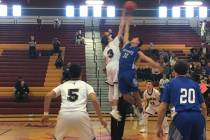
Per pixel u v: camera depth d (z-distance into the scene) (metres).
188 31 33.66
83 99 6.82
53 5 35.25
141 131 13.53
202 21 33.88
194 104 6.39
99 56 27.70
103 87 23.92
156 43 31.08
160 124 6.55
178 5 35.31
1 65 25.88
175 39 31.86
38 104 22.19
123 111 8.54
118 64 8.48
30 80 24.16
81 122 6.63
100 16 35.31
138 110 8.88
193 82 6.56
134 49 8.13
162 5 35.50
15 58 27.02
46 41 30.75
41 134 13.55
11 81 24.16
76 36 29.91
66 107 6.73
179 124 6.30
